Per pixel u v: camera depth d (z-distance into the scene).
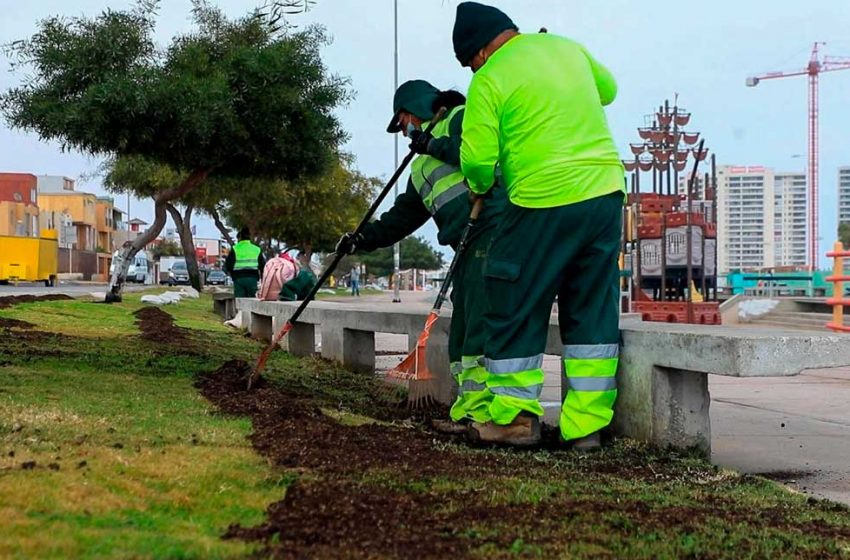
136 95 8.61
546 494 3.49
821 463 5.12
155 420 4.41
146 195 25.58
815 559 2.88
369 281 107.06
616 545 2.86
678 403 4.74
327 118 9.59
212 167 9.58
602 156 4.61
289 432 4.34
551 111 4.54
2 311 12.50
